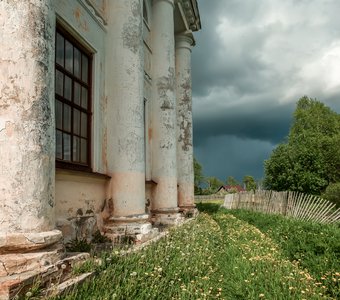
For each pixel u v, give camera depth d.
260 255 6.45
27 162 3.65
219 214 17.45
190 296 4.18
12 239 3.44
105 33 7.58
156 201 10.80
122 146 7.23
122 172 7.16
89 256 4.35
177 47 15.23
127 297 3.63
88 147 6.85
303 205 16.64
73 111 6.35
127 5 7.63
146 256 5.01
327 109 49.75
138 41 7.69
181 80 15.02
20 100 3.70
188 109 14.84
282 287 4.59
